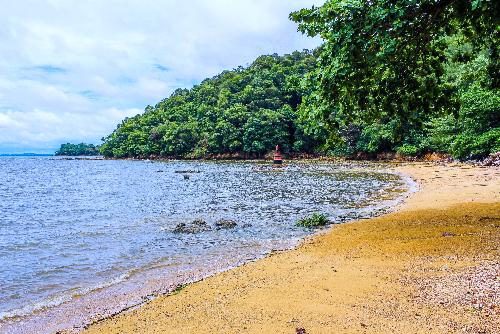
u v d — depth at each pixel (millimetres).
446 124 35938
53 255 9953
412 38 9297
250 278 6836
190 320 5105
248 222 13633
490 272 5766
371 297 5359
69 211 18391
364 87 10062
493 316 4355
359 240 9289
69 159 125062
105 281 7688
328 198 19375
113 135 121562
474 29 10766
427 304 4918
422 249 7680
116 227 13586
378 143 54094
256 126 76062
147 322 5223
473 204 13023
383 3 8062
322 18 8984
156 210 17500
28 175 51469
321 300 5395
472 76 21500
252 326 4688
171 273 7980
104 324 5375
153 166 64875
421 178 25500
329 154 65625
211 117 91438
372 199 18172
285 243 10211
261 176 36031
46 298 6824
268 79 94000
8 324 5730
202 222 13258
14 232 13430
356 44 8406
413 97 10953
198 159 83938
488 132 31656
